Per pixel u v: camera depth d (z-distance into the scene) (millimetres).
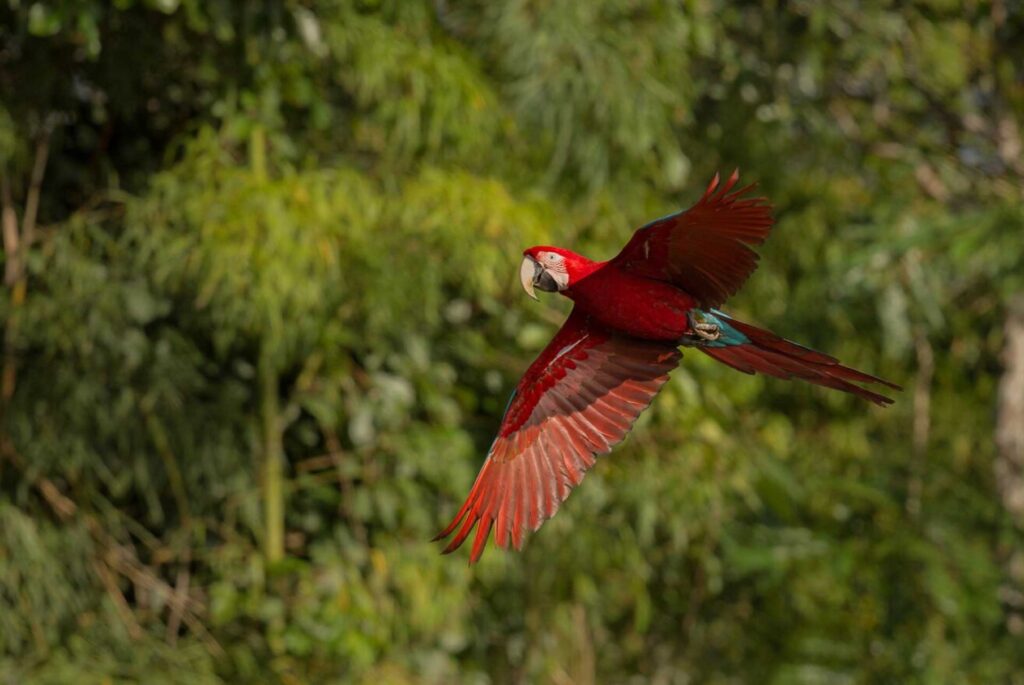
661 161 11914
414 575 10477
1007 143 14781
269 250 9383
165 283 9883
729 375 11898
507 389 11367
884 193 14672
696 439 11305
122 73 10047
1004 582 13938
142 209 9844
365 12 10438
